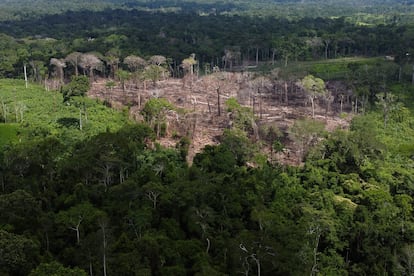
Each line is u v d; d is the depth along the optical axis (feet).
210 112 488.85
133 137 325.42
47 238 214.07
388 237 236.84
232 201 249.14
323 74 577.84
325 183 294.46
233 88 572.92
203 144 403.75
